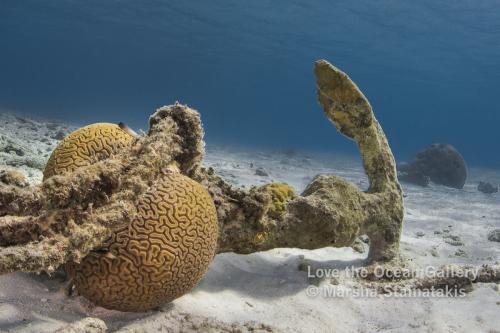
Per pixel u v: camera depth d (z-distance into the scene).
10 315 1.45
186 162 1.72
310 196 2.09
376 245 2.41
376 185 2.43
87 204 1.39
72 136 1.75
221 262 2.20
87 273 1.48
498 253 3.14
